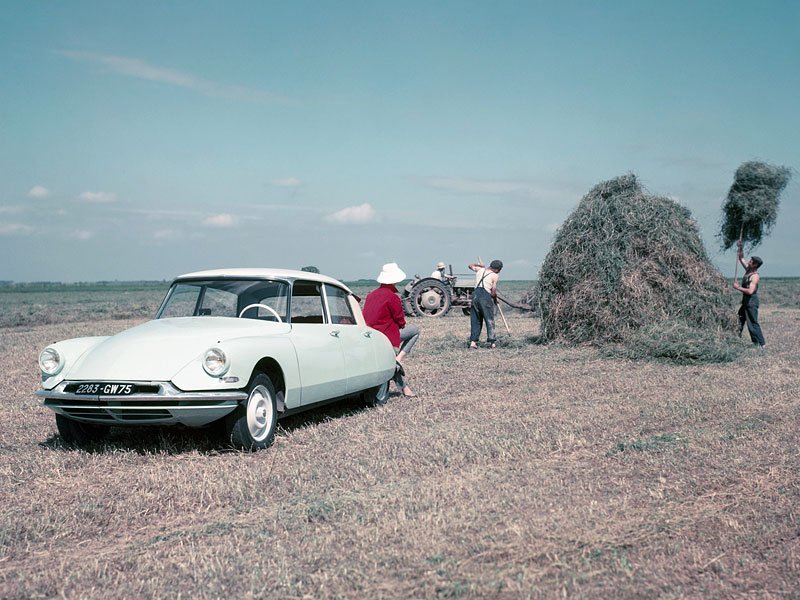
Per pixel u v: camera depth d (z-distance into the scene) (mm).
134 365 6027
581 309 14414
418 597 3289
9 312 38438
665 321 13469
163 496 4922
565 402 8414
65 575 3646
